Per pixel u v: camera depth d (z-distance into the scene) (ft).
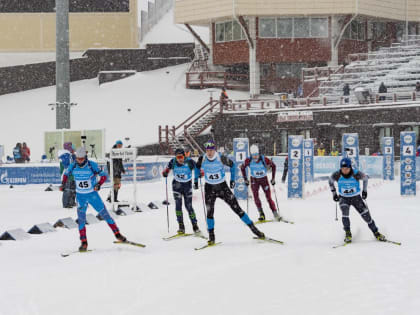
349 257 34.99
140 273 31.58
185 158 44.32
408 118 150.71
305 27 201.16
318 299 25.57
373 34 212.43
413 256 34.99
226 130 179.01
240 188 71.05
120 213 59.11
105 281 29.81
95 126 181.16
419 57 180.34
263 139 174.91
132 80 220.64
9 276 31.37
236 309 24.25
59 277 30.94
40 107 205.77
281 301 25.36
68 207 67.87
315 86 190.19
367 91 156.66
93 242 42.22
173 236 43.52
